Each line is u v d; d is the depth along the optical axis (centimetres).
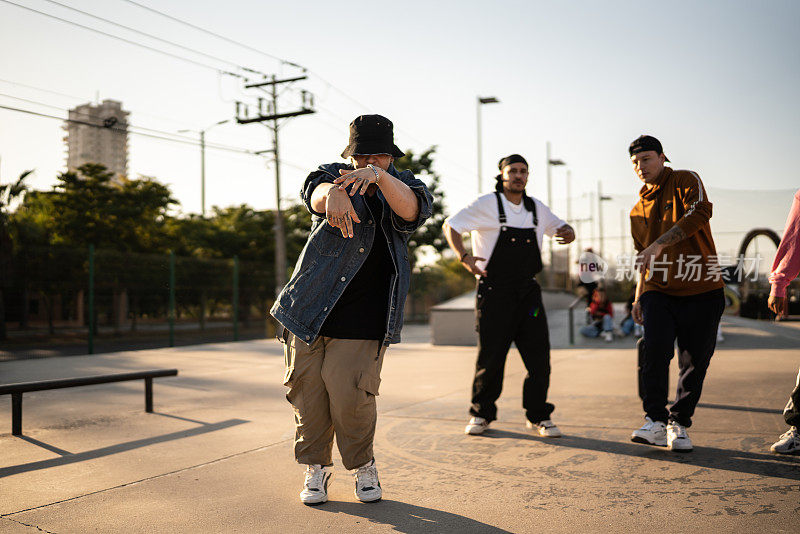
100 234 2514
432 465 346
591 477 314
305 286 274
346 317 274
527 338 410
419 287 3741
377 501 285
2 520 264
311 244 278
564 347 1230
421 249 2825
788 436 347
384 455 370
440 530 247
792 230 341
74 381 468
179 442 412
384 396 597
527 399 411
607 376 723
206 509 277
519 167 410
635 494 286
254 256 2991
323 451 286
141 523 260
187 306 1998
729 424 424
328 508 278
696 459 341
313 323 271
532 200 428
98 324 1892
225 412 529
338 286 271
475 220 413
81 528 255
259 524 258
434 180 2752
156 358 1174
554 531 244
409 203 263
